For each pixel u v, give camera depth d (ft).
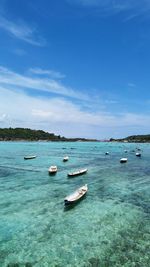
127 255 67.77
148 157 349.61
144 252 69.21
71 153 433.89
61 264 63.93
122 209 104.06
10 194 127.24
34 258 66.64
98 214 98.22
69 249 71.10
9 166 237.25
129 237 78.07
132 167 234.79
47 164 258.37
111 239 76.84
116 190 137.28
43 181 162.20
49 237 78.38
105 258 66.33
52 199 118.32
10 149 531.50
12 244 73.87
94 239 76.95
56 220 91.86
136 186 147.33
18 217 94.58
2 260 65.67
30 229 83.97
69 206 107.65
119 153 438.81
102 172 202.39
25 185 148.97
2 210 102.37
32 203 111.86
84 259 66.03
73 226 86.43
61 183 155.84
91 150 539.29
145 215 97.25
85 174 191.62
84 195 124.16
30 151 474.49
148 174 191.62
